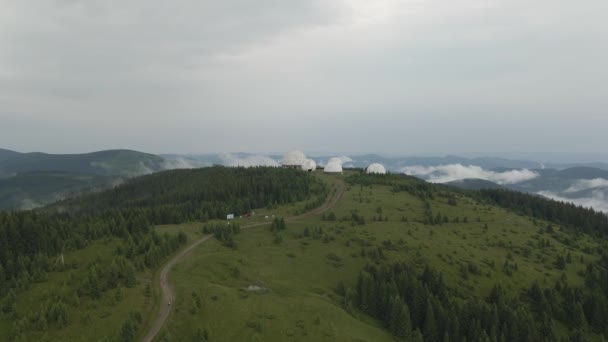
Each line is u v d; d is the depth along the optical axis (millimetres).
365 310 141625
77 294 116062
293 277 154750
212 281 133875
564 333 150750
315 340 104000
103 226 170375
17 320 105375
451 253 196000
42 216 175500
